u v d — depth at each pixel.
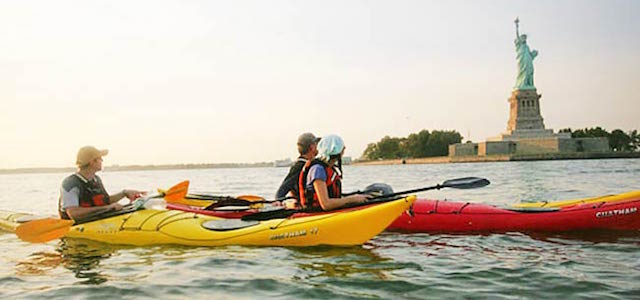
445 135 107.81
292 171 6.93
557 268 4.89
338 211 5.99
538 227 6.92
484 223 7.05
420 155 111.00
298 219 6.03
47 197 17.78
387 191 6.85
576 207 7.04
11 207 13.41
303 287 4.34
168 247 6.10
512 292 4.15
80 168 6.81
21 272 5.06
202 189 20.70
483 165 59.09
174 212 6.68
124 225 6.54
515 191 14.60
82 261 5.50
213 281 4.56
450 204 7.38
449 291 4.19
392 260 5.29
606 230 6.82
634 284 4.31
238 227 6.23
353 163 139.25
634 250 5.64
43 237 5.91
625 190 14.26
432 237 6.68
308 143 6.95
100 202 6.88
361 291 4.21
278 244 5.94
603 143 77.56
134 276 4.80
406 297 4.05
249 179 34.75
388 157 123.88
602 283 4.35
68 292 4.31
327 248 5.80
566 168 37.19
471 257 5.44
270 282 4.50
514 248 5.90
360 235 5.69
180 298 4.10
